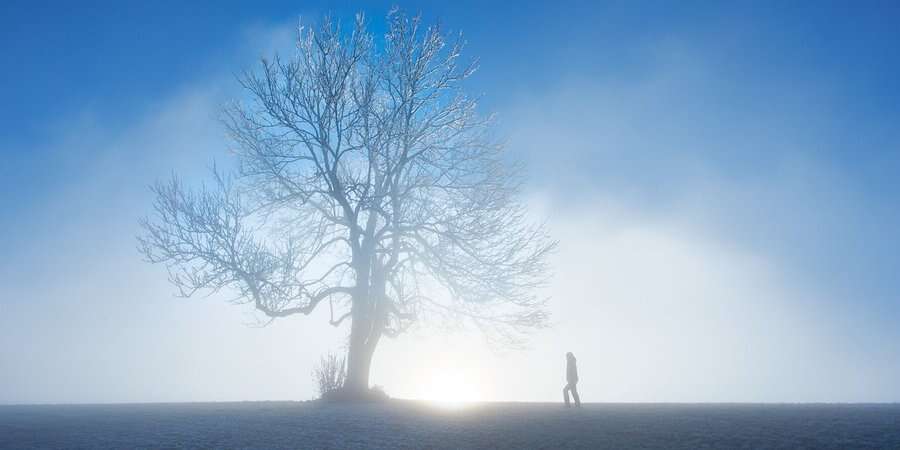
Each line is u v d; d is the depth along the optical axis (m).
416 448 11.24
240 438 12.80
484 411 18.03
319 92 25.58
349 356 25.77
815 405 21.94
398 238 27.75
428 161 27.69
